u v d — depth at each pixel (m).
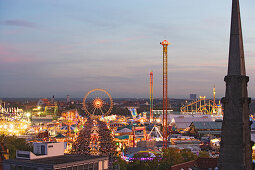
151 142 177.75
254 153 141.12
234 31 37.19
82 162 82.44
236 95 35.56
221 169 35.16
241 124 34.88
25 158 85.56
